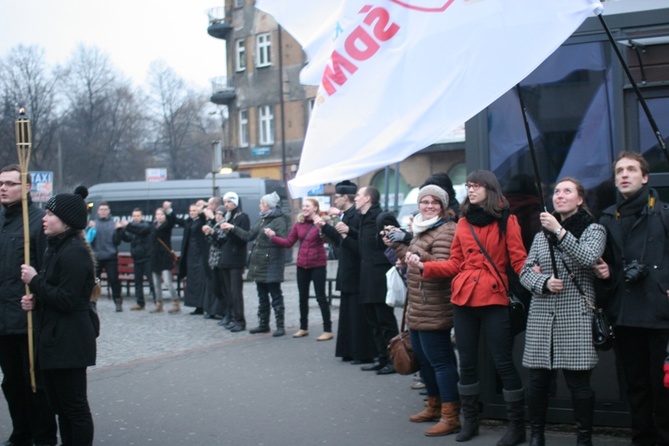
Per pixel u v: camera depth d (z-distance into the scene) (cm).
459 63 506
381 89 530
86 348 524
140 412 709
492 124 627
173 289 1447
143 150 6538
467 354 585
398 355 665
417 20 522
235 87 4675
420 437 609
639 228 508
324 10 629
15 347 582
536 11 487
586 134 601
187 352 999
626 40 586
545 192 612
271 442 608
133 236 1514
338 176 533
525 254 564
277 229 1112
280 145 4484
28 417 584
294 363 916
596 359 516
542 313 528
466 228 579
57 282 518
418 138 512
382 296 830
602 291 517
